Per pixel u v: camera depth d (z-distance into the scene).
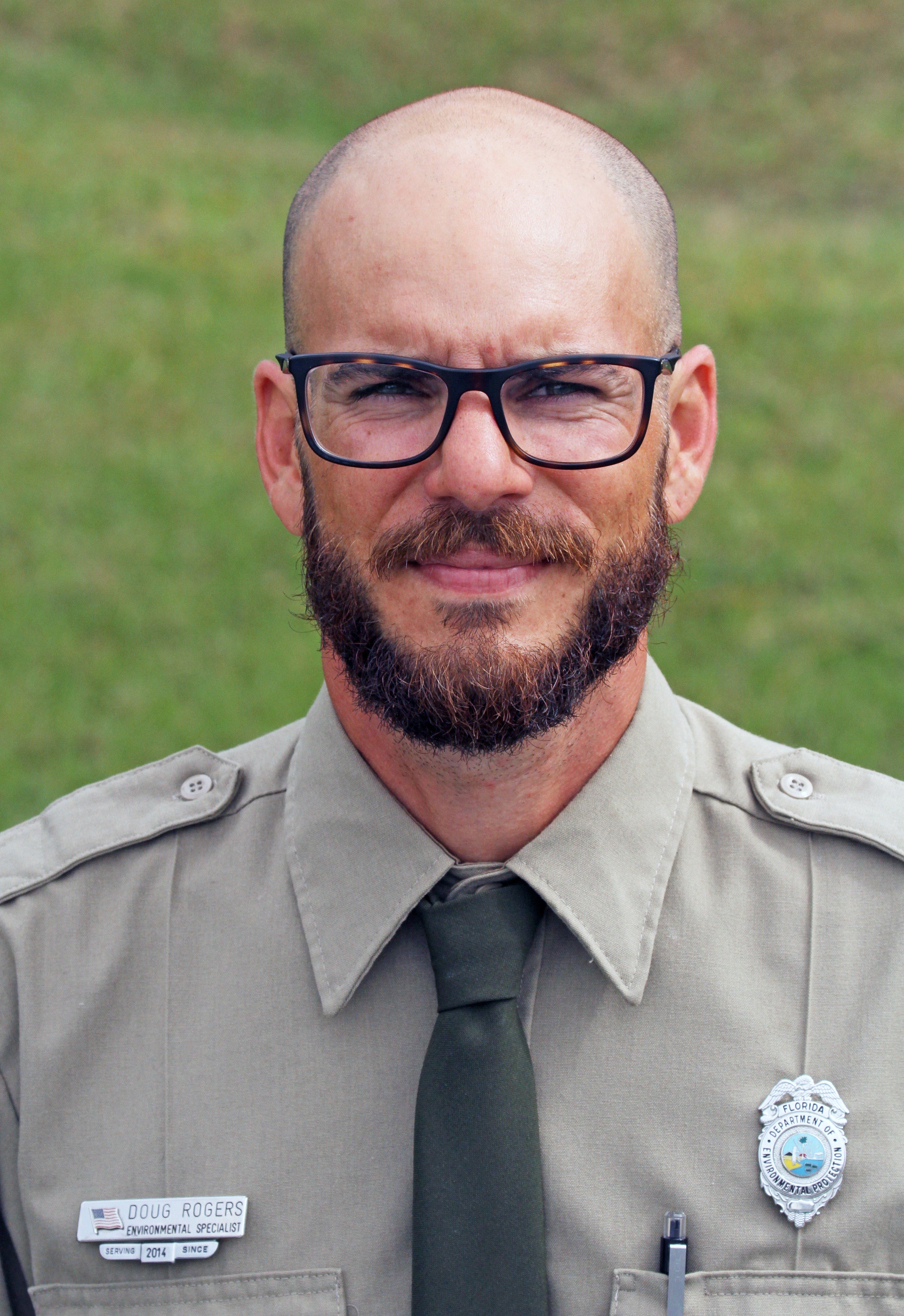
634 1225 1.49
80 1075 1.61
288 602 5.96
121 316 7.94
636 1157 1.50
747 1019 1.54
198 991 1.63
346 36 13.88
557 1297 1.48
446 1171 1.45
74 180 9.55
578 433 1.43
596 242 1.46
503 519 1.39
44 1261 1.57
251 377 7.50
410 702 1.42
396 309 1.42
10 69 11.98
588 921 1.55
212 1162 1.56
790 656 5.59
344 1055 1.57
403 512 1.42
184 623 5.84
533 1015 1.55
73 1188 1.58
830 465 6.78
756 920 1.60
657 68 13.56
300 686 5.48
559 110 1.58
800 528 6.32
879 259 8.88
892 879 1.61
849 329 7.89
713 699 5.34
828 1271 1.48
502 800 1.54
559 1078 1.53
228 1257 1.53
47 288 8.14
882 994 1.55
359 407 1.44
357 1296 1.50
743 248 9.15
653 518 1.52
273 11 14.11
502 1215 1.43
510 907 1.54
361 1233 1.52
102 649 5.69
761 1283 1.47
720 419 7.13
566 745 1.53
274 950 1.63
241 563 6.19
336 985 1.58
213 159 10.58
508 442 1.39
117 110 11.78
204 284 8.38
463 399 1.39
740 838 1.65
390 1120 1.54
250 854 1.70
